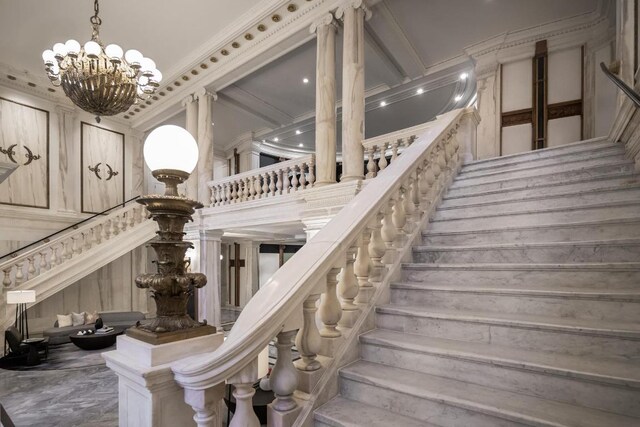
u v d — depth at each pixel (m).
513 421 1.45
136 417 1.34
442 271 2.70
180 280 1.46
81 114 9.54
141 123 10.29
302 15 6.14
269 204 6.74
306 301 1.80
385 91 8.98
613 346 1.69
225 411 4.07
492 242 3.02
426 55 7.77
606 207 2.77
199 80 8.34
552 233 2.77
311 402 1.77
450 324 2.13
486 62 7.44
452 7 6.27
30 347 5.85
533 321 1.93
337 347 2.06
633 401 1.43
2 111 7.97
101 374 5.44
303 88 9.08
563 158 4.01
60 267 7.45
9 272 6.76
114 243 8.36
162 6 6.24
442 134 4.07
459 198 3.92
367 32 6.68
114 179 10.22
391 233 2.81
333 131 5.72
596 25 6.48
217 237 8.52
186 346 1.42
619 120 3.38
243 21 6.58
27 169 8.34
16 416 4.06
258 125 11.58
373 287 2.50
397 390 1.75
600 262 2.35
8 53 7.41
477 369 1.79
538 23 6.77
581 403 1.53
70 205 9.16
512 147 7.25
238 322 1.48
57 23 6.56
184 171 1.52
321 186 5.50
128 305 10.04
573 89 6.73
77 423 3.89
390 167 3.28
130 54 4.16
